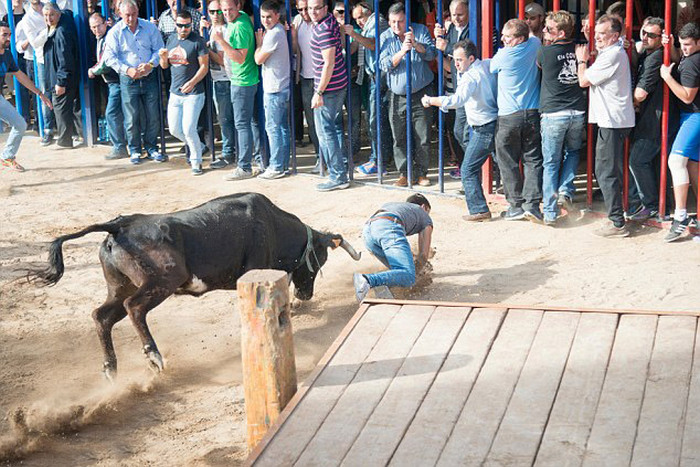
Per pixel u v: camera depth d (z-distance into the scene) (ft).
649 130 30.04
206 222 21.95
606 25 28.99
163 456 17.98
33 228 34.30
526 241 30.30
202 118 45.29
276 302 15.64
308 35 38.78
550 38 30.63
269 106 39.34
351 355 17.29
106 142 49.88
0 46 42.73
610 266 27.37
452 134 38.47
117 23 43.86
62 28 47.21
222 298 26.96
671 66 28.81
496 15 34.96
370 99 39.55
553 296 25.22
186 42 40.60
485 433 14.29
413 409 15.17
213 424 19.31
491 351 17.12
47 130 50.03
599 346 17.03
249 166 40.78
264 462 13.96
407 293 25.70
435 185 37.83
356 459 13.82
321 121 37.24
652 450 13.48
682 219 29.07
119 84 45.24
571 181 32.14
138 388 21.07
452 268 28.04
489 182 35.09
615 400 15.02
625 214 31.45
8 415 19.83
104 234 33.50
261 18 38.50
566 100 30.53
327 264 29.32
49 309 26.32
